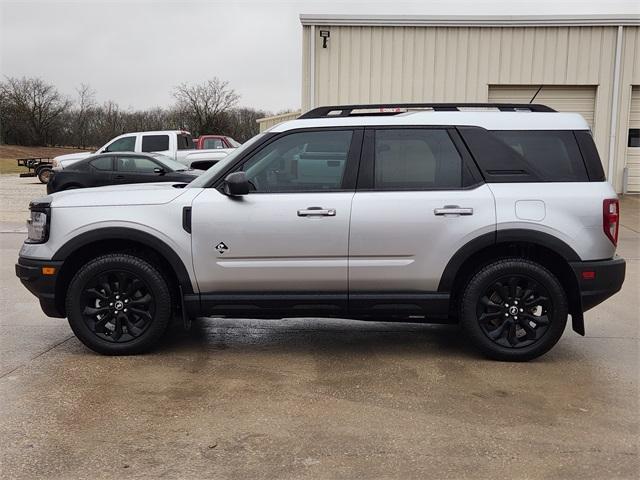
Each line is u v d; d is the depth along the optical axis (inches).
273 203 172.1
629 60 572.4
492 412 142.5
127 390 155.1
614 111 578.9
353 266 173.3
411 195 172.7
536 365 176.2
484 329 177.9
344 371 170.7
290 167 177.2
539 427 134.6
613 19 560.4
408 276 174.1
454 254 172.4
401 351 190.1
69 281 184.9
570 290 177.5
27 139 2527.1
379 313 178.2
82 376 165.0
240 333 210.5
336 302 176.2
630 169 600.4
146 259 180.9
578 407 145.6
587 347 194.2
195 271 174.6
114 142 658.8
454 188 174.4
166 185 200.7
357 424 135.8
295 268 173.3
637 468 117.1
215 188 177.0
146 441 127.2
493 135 176.7
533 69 573.9
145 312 180.4
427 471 115.6
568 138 177.2
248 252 172.9
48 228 177.5
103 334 182.1
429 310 176.9
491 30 569.6
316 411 142.8
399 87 577.3
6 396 150.7
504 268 174.2
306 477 113.2
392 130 177.5
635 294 271.0
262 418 138.7
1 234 452.8
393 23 566.3
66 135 2568.9
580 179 174.9
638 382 162.6
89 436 129.3
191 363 176.9
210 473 114.4
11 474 113.4
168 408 144.0
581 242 171.2
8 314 233.6
